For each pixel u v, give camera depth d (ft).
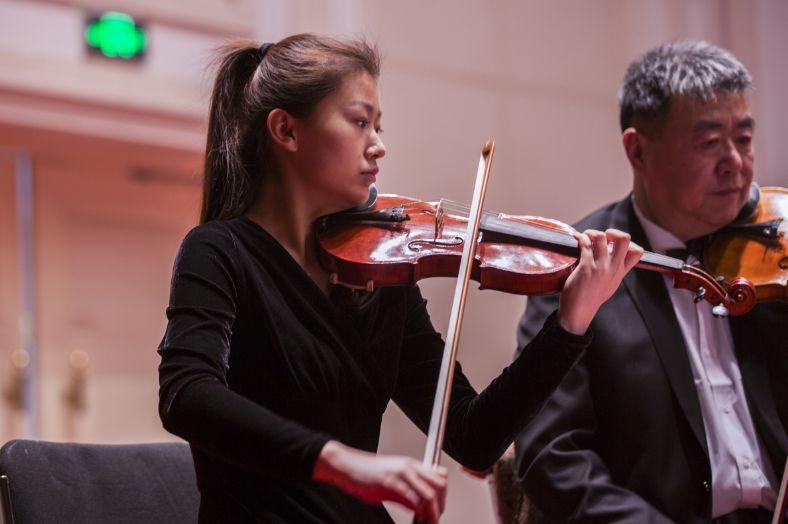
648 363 12.75
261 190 10.24
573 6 31.71
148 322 29.40
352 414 9.64
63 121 25.98
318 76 9.89
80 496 10.75
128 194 29.25
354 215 10.53
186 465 11.68
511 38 30.66
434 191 28.86
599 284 9.81
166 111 26.86
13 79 25.16
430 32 29.40
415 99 28.91
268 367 9.25
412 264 9.86
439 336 11.07
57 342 28.02
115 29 26.25
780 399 12.80
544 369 9.77
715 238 13.34
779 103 31.07
